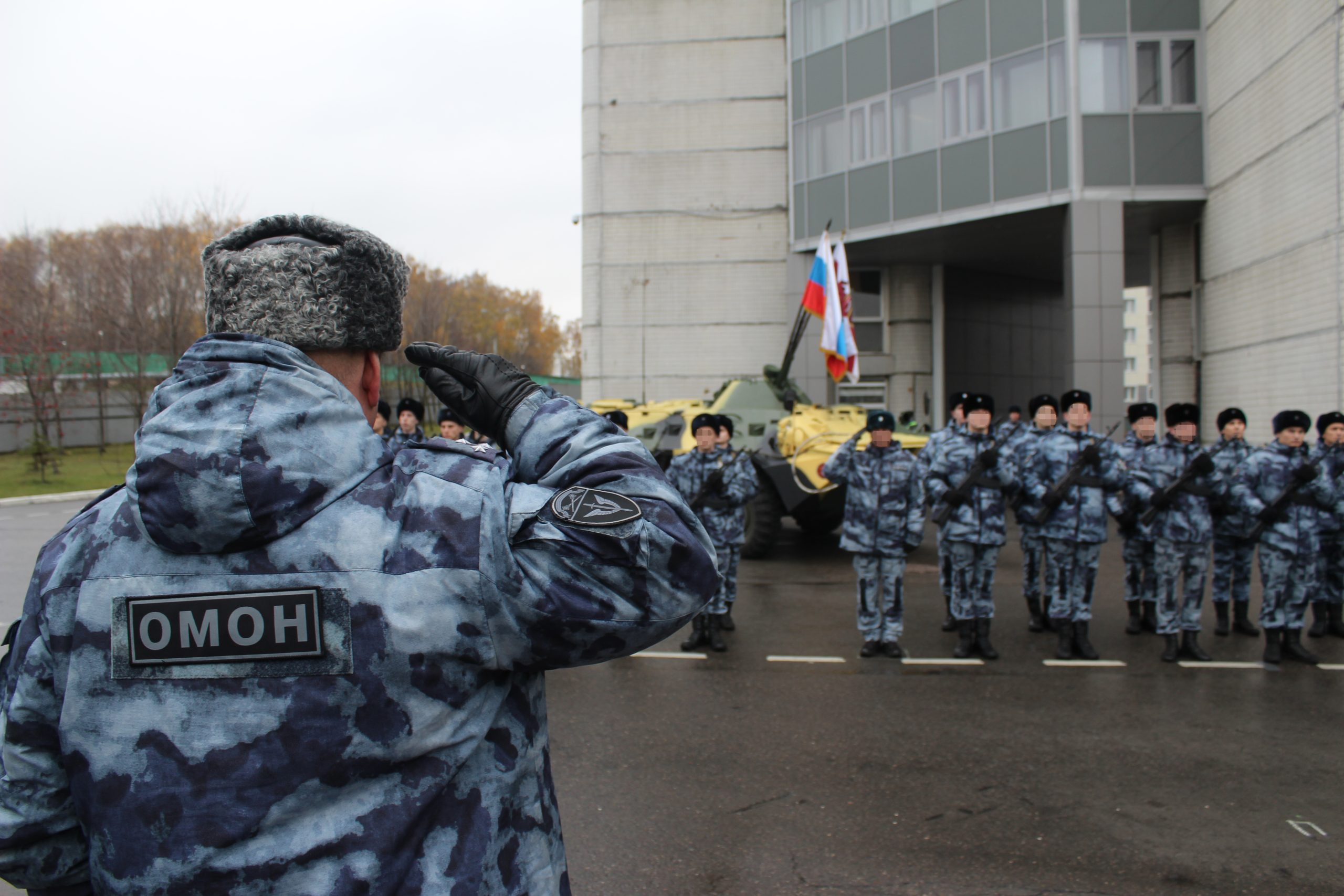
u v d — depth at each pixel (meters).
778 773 4.11
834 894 3.08
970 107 15.23
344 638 0.98
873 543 6.09
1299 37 11.35
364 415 1.12
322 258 1.09
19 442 25.84
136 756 0.98
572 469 1.17
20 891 2.29
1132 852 3.35
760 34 18.69
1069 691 5.36
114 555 1.03
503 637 1.04
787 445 9.72
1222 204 13.54
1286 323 11.84
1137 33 13.92
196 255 22.70
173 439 0.98
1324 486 5.86
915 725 4.75
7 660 1.10
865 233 16.80
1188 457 6.61
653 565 1.07
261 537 0.98
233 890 0.95
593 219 19.31
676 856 3.35
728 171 18.86
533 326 65.38
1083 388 13.98
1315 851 3.36
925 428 15.04
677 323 19.08
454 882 1.02
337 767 0.98
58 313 24.86
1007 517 13.58
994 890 3.10
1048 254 18.09
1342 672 5.76
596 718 4.88
